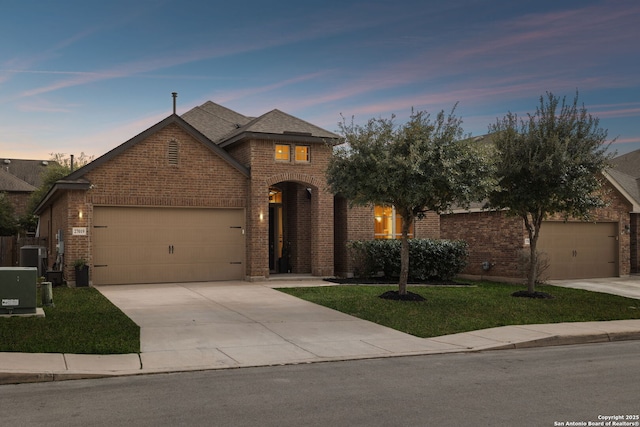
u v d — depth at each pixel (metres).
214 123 25.45
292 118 21.73
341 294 16.81
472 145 14.74
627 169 32.81
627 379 8.24
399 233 23.08
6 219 39.53
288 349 10.16
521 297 17.12
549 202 16.67
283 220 22.86
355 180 15.04
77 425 5.96
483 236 22.98
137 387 7.59
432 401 6.98
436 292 17.81
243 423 6.07
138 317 12.77
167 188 18.94
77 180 17.67
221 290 17.56
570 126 16.53
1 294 11.63
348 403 6.87
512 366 9.15
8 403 6.78
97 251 18.22
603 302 16.81
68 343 9.70
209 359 9.26
